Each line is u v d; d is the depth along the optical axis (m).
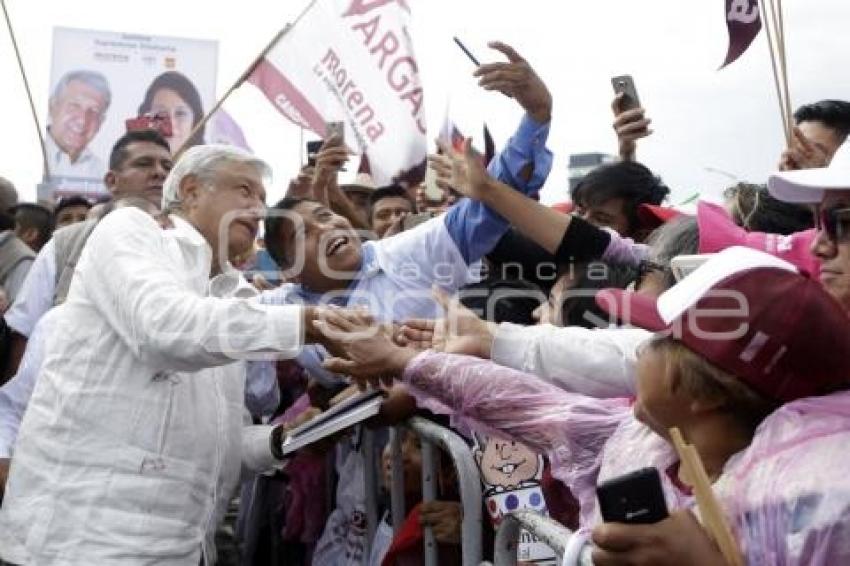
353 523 3.33
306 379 3.96
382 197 5.17
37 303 4.24
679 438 1.37
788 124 3.10
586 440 2.01
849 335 1.48
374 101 5.15
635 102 3.60
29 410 2.66
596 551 1.36
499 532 2.09
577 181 3.87
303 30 5.27
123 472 2.54
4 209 5.42
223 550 4.38
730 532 1.35
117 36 7.67
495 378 2.15
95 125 7.62
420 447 2.95
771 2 3.12
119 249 2.54
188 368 2.50
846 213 1.78
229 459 2.89
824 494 1.32
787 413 1.43
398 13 5.12
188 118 7.70
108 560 2.51
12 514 2.60
